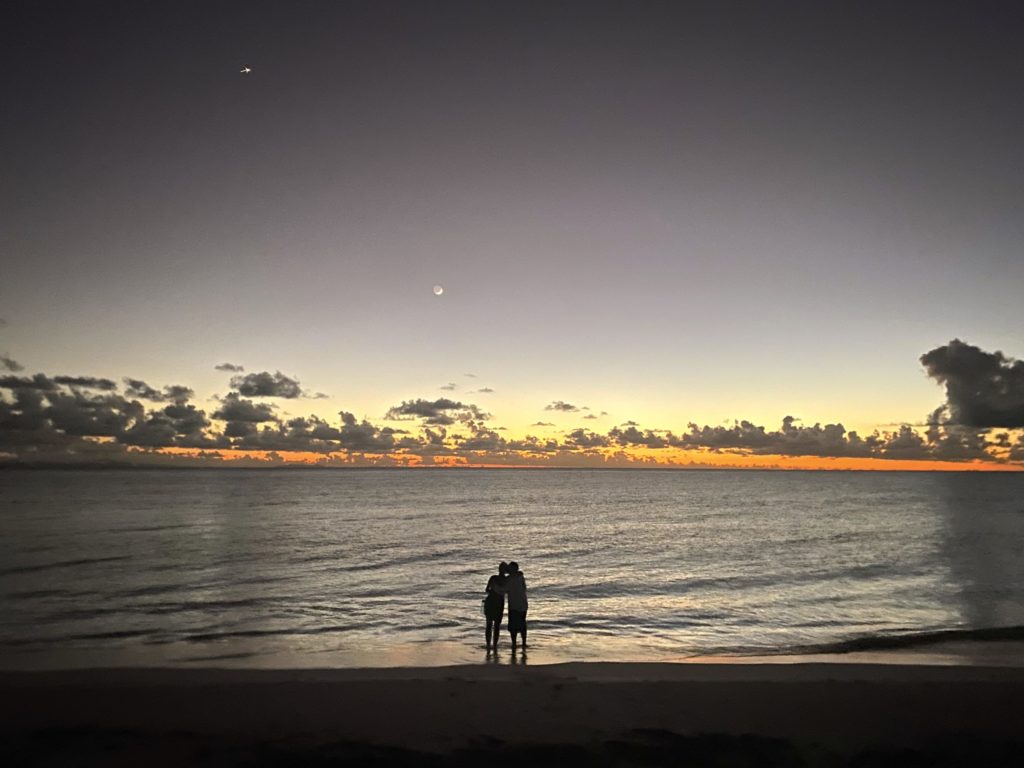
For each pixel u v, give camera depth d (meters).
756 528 61.78
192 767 8.20
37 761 8.36
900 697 11.51
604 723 10.14
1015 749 8.99
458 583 29.28
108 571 32.53
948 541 49.03
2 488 158.50
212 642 18.09
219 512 80.19
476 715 10.46
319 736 9.42
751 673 13.56
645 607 23.81
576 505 103.25
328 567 34.41
